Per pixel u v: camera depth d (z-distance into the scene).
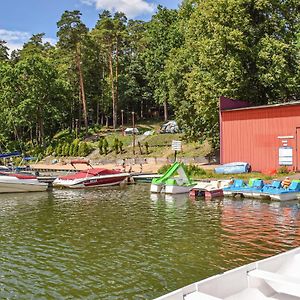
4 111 64.56
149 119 74.19
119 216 16.61
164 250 11.19
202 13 33.81
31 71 63.19
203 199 21.00
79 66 63.66
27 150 63.78
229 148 30.27
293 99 34.00
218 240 12.12
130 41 75.12
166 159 42.72
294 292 5.95
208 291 5.71
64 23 62.97
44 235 13.34
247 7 33.22
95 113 74.50
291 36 33.78
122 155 49.56
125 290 8.38
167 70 41.47
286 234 12.74
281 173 25.72
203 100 32.62
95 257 10.70
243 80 31.91
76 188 28.33
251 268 6.43
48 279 9.12
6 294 8.34
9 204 21.00
